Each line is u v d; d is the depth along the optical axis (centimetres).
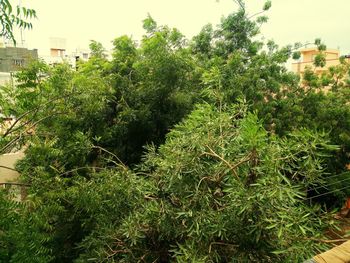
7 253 249
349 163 705
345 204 664
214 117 309
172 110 538
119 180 323
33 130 384
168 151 305
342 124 691
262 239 238
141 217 290
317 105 712
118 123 507
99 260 296
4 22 225
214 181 263
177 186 273
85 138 398
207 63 642
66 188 364
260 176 233
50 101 362
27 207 288
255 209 226
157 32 502
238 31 748
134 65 518
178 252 249
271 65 695
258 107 607
